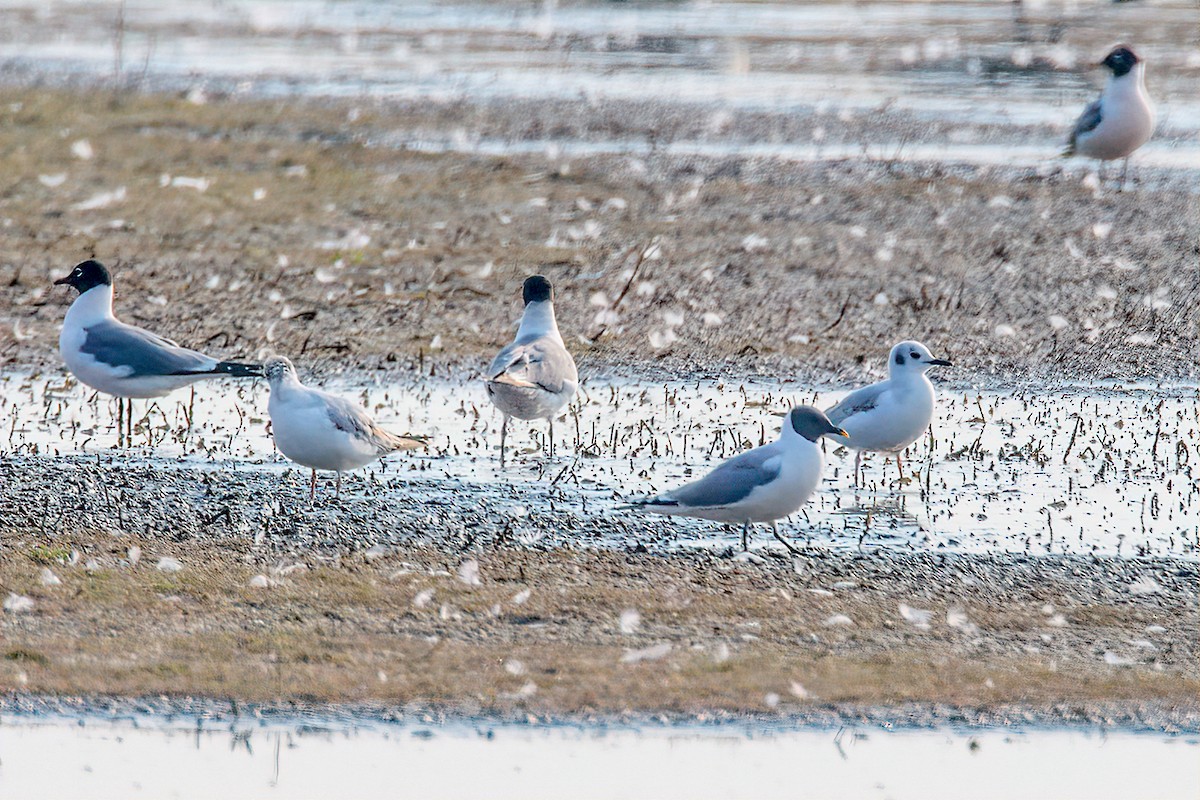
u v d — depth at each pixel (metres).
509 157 32.19
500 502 14.09
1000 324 21.38
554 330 16.67
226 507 13.62
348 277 23.22
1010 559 12.87
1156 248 25.78
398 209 27.52
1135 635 11.35
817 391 18.33
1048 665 10.79
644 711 10.04
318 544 12.83
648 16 58.66
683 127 36.09
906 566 12.66
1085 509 14.20
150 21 54.94
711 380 18.75
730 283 23.33
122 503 13.68
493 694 10.19
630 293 22.62
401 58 46.50
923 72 45.03
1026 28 53.72
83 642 10.81
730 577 12.32
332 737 9.73
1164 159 33.44
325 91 39.88
